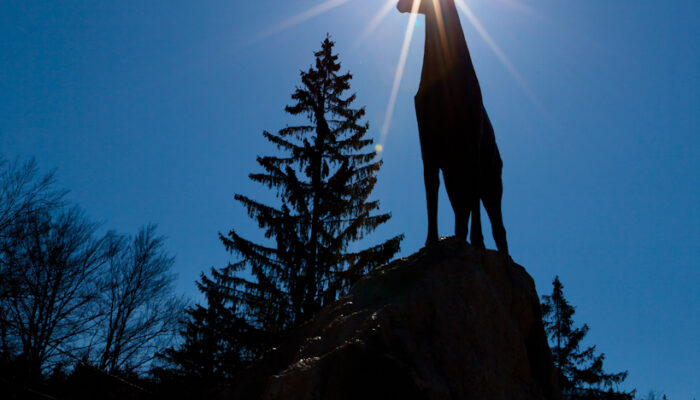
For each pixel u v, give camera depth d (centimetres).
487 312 447
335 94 2250
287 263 1856
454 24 586
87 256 1933
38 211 1797
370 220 1914
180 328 2238
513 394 426
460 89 562
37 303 1756
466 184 554
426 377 376
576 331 2762
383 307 421
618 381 2631
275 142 2114
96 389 674
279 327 1786
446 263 470
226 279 1873
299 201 1948
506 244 628
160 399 717
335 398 362
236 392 440
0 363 1215
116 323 2027
